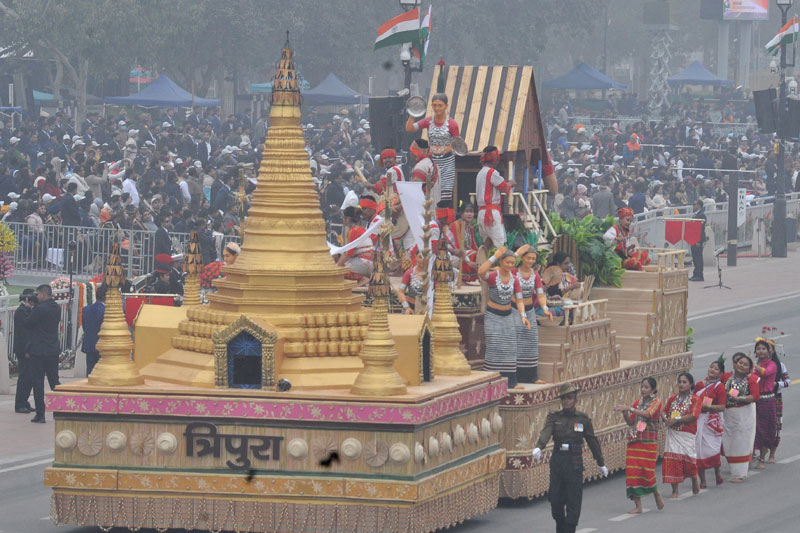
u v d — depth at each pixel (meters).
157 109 199.12
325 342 43.09
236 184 108.06
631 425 49.56
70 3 184.38
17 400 64.12
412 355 43.56
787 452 61.12
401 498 40.66
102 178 104.94
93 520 42.78
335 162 122.81
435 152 53.22
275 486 41.53
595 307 53.81
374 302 41.75
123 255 89.50
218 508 42.00
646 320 56.44
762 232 136.88
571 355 51.03
